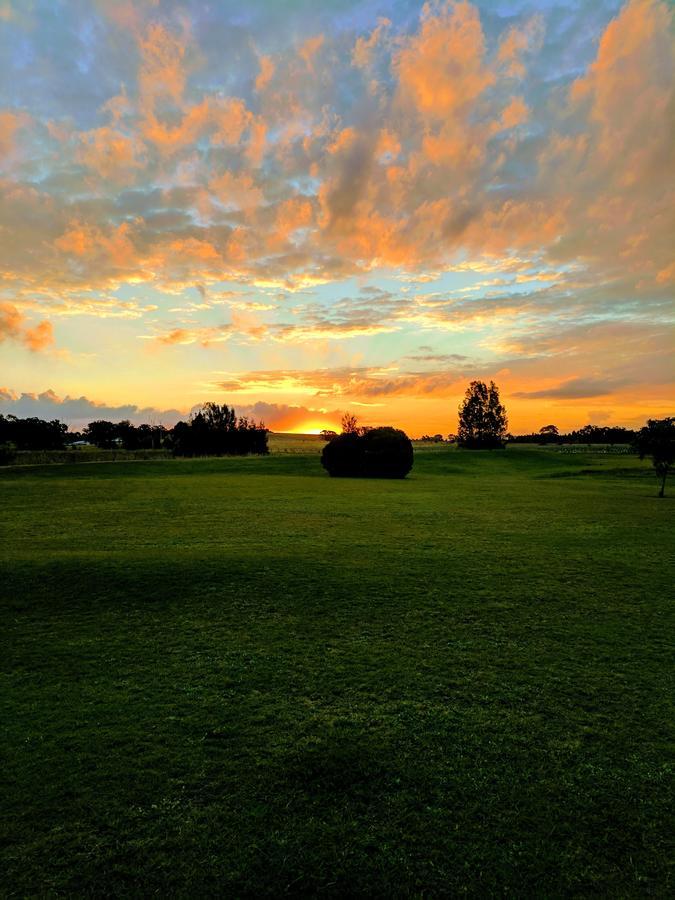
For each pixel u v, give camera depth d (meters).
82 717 6.38
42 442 107.12
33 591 10.91
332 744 5.84
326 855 4.39
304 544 15.25
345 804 4.95
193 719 6.34
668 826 4.70
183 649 8.38
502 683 7.28
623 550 15.08
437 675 7.52
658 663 7.93
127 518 20.02
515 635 8.97
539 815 4.82
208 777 5.30
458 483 38.66
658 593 11.22
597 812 4.86
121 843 4.49
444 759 5.59
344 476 43.81
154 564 12.57
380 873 4.22
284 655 8.16
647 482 41.25
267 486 33.12
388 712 6.52
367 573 12.30
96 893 4.04
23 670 7.67
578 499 27.80
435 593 11.04
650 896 4.04
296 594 10.89
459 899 4.02
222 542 15.48
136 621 9.54
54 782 5.20
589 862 4.34
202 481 36.47
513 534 17.30
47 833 4.58
